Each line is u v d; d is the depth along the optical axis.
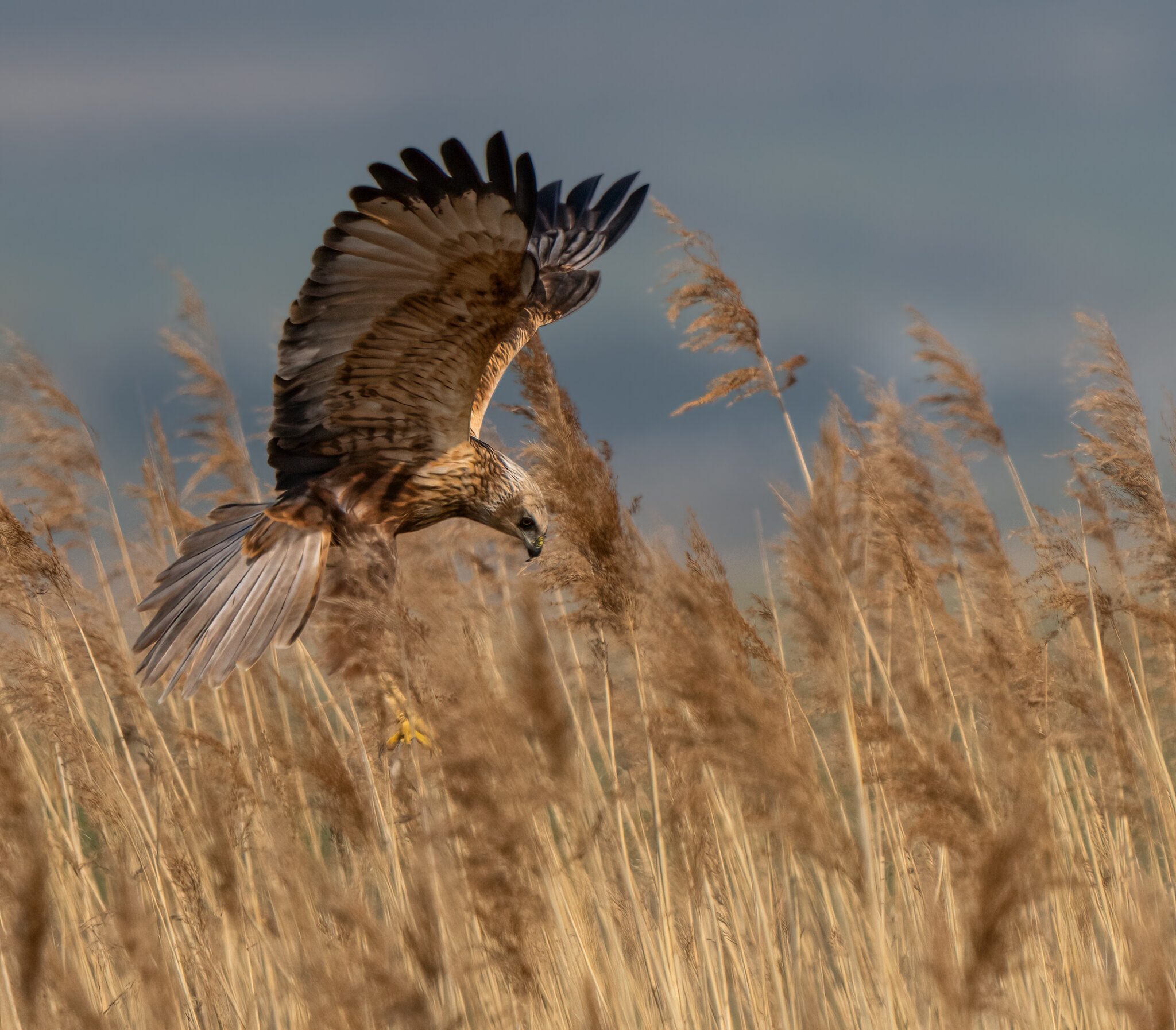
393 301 10.90
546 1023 9.75
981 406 13.38
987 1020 9.55
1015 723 8.86
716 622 8.98
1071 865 10.25
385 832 9.23
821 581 8.84
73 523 13.77
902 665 11.69
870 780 9.38
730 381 11.12
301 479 11.92
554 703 8.45
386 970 8.45
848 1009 10.48
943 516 13.29
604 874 10.13
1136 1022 8.38
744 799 10.23
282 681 9.55
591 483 9.77
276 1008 10.84
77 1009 9.25
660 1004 9.70
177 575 11.23
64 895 11.15
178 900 10.57
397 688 8.59
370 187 9.91
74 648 12.00
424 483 12.12
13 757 9.55
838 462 8.99
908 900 10.12
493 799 8.37
